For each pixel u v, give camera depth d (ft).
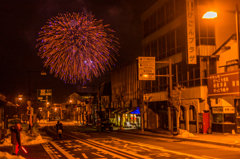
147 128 131.03
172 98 87.30
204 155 43.19
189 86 96.68
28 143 69.46
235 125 81.51
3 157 30.42
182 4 101.60
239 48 55.93
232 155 42.93
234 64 80.64
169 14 112.88
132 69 155.22
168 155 43.75
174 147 55.67
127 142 68.69
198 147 55.16
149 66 88.94
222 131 82.43
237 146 54.44
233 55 82.64
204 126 85.92
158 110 123.03
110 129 125.39
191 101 94.22
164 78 117.29
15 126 40.24
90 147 58.59
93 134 105.29
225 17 91.04
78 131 130.21
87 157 43.65
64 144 66.64
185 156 42.34
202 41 90.38
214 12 50.01
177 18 104.99
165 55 116.06
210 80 80.12
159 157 41.78
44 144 67.46
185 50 98.94
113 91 191.83
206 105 88.43
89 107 247.91
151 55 130.41
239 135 77.41
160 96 119.44
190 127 95.71
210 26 90.99
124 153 47.50
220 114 83.61
